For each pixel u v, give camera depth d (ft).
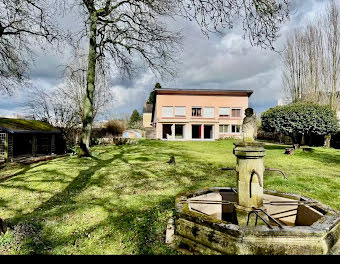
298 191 22.04
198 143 81.51
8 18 30.27
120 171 33.06
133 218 15.90
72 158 46.01
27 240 12.75
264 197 14.88
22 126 53.83
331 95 71.51
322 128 47.96
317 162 40.29
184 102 102.47
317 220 10.48
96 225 15.15
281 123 51.52
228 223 9.53
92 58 48.67
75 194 23.22
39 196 22.89
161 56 45.93
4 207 19.84
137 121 201.26
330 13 70.49
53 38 37.63
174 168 35.47
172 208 17.46
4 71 39.32
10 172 35.73
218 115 103.55
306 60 78.07
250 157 11.51
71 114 76.74
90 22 44.24
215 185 25.68
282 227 8.93
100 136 101.86
